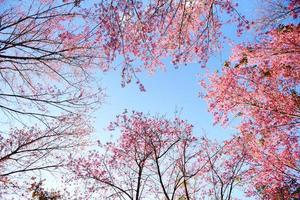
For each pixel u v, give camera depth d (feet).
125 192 46.68
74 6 26.00
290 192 44.42
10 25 27.68
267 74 40.65
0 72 31.30
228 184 48.55
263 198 47.26
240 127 45.29
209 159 51.47
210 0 28.14
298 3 34.63
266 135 43.47
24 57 27.86
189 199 45.70
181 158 50.80
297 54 37.47
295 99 40.78
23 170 42.11
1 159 41.27
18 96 29.96
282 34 36.60
